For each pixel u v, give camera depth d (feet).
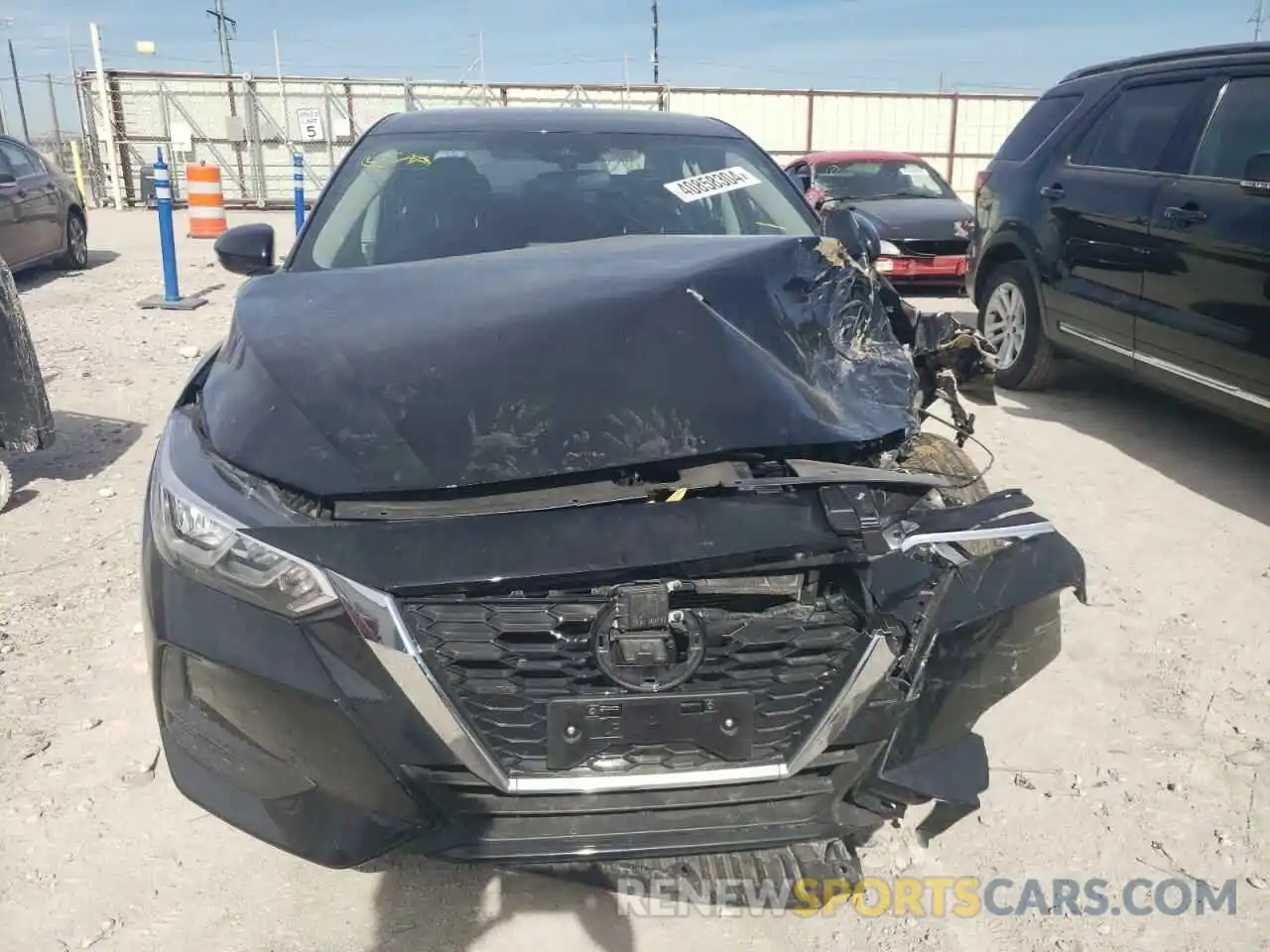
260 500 6.61
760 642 6.54
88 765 8.96
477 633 6.25
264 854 8.03
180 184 74.69
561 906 7.58
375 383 7.11
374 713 6.12
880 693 6.63
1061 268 18.69
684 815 6.55
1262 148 14.83
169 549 6.70
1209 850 8.25
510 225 10.80
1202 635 11.41
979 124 80.43
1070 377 22.08
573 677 6.35
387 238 10.68
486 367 7.18
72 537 13.56
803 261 9.14
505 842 6.36
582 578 6.12
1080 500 15.12
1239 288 14.52
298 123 74.90
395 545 6.15
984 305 21.53
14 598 11.84
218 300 30.58
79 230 37.55
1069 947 7.33
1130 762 9.28
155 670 6.89
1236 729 9.75
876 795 6.80
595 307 7.80
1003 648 7.24
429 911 7.51
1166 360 16.12
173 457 7.28
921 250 31.60
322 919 7.42
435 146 11.93
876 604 6.49
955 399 9.91
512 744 6.40
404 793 6.24
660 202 11.34
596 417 6.79
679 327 7.61
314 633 6.14
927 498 8.21
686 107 76.64
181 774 6.89
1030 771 9.16
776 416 6.98
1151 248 16.29
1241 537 13.89
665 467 6.71
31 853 7.93
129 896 7.57
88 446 17.12
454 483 6.40
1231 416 15.19
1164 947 7.35
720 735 6.53
